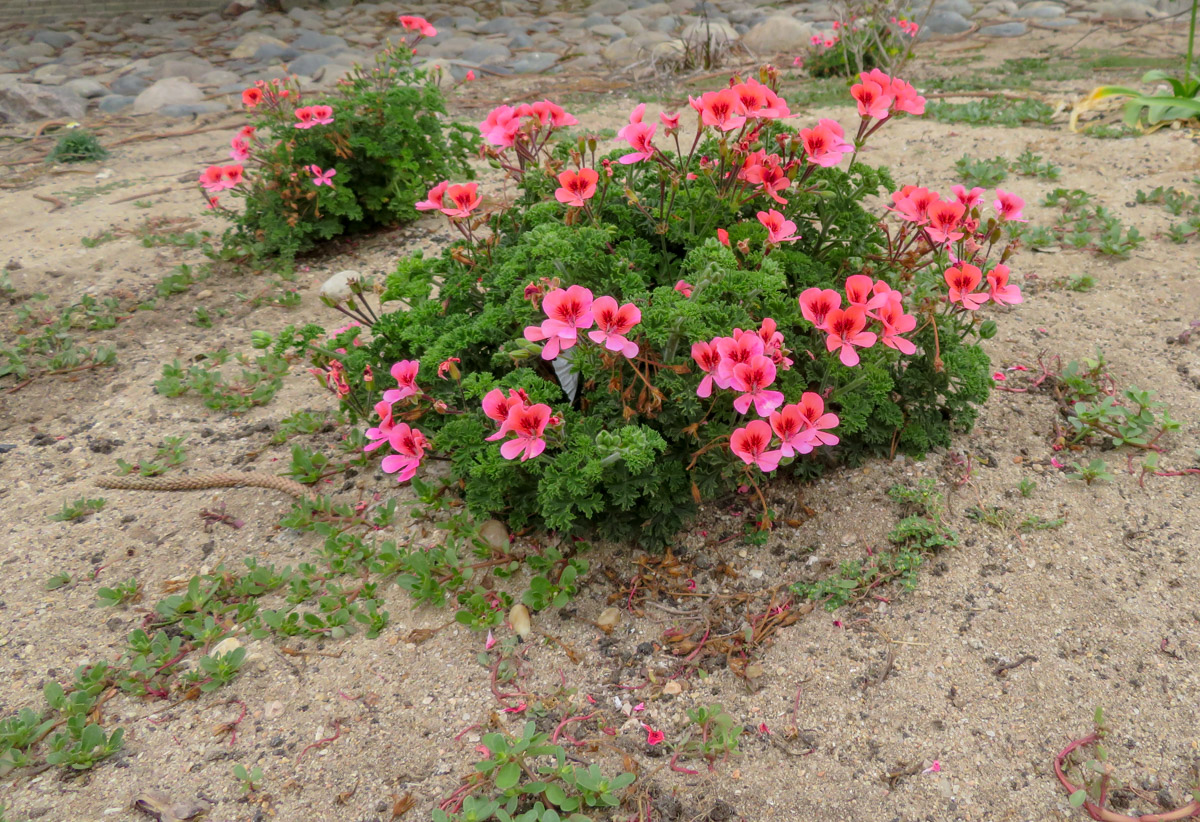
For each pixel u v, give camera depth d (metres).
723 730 2.31
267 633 2.71
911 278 3.36
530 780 2.26
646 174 3.40
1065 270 4.53
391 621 2.76
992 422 3.40
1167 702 2.31
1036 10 10.80
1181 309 4.05
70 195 6.51
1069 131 6.31
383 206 5.69
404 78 5.76
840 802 2.18
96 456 3.67
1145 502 2.96
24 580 2.99
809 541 2.91
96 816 2.20
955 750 2.27
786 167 2.99
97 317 4.73
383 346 3.16
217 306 4.89
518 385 2.69
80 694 2.48
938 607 2.66
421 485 3.00
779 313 2.74
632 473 2.51
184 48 11.49
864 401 2.81
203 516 3.25
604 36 11.31
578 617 2.74
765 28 10.01
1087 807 2.10
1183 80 6.79
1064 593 2.66
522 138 3.11
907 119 6.90
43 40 11.79
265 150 5.29
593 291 2.77
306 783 2.28
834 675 2.49
